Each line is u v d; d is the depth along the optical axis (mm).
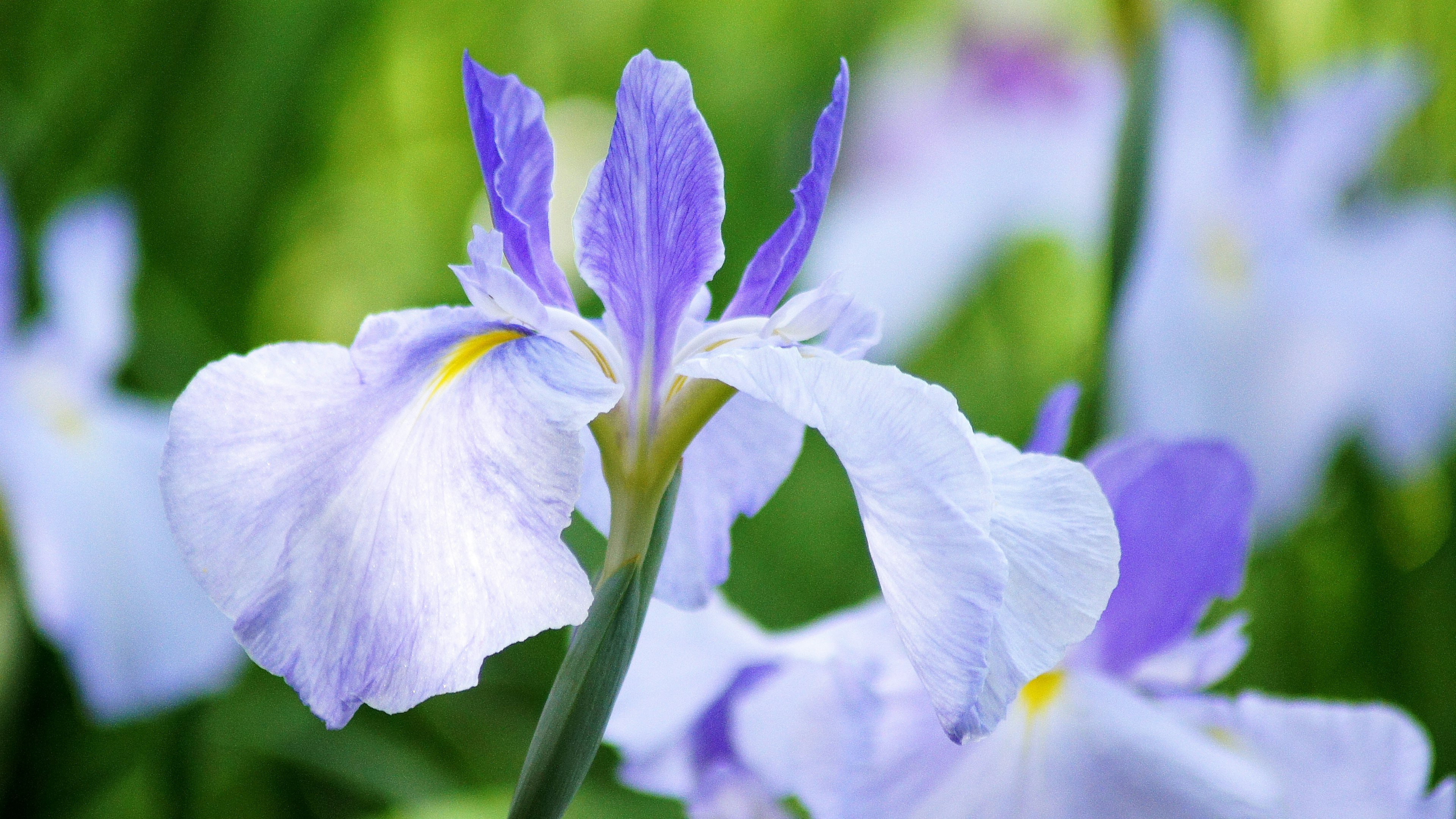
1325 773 670
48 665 1062
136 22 1253
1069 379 1229
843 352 639
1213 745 659
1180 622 686
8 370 989
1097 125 1237
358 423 617
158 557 1032
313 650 604
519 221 634
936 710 596
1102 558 614
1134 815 653
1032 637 609
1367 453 1060
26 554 961
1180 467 676
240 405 615
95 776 1078
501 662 1226
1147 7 811
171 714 1035
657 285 635
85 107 1240
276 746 1102
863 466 603
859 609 698
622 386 632
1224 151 1017
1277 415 982
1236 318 986
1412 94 1046
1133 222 810
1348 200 1091
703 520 668
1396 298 1006
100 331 1046
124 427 1066
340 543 609
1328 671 1096
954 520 596
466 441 613
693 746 688
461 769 1161
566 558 605
